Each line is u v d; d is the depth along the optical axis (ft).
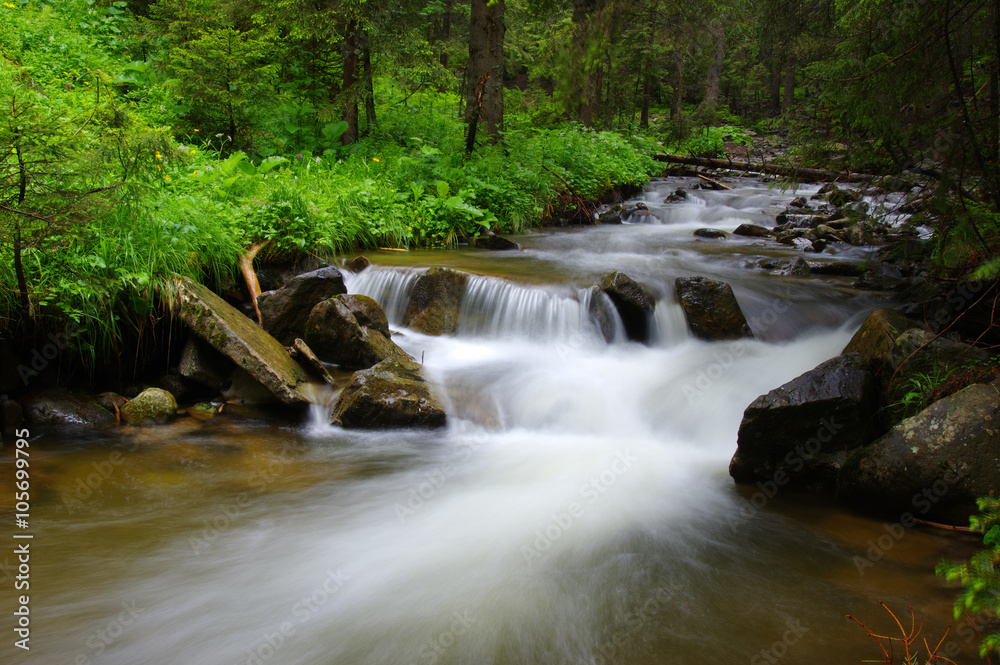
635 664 9.39
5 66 25.34
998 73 14.48
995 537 9.25
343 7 33.91
